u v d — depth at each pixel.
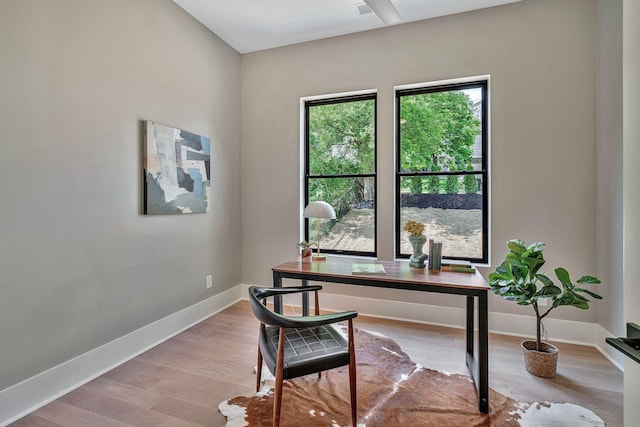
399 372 2.20
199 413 1.79
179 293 2.92
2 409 1.72
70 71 2.03
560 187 2.70
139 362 2.36
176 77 2.86
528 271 2.15
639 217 0.91
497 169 2.87
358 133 3.45
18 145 1.77
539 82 2.73
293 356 1.59
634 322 0.93
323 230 3.61
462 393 1.95
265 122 3.70
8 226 1.74
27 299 1.83
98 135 2.20
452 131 3.13
